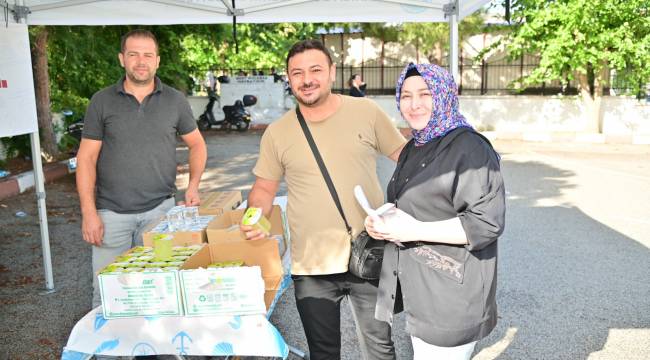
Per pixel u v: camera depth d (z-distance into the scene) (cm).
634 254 562
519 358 367
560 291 473
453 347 216
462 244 208
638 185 897
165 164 361
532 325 412
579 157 1191
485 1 424
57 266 561
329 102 272
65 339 402
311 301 276
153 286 256
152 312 259
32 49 1070
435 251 215
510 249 586
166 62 1554
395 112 1762
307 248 272
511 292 473
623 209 745
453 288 212
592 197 817
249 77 1744
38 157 478
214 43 1688
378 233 214
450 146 214
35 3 456
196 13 492
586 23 1277
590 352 372
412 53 1989
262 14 495
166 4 480
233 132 1697
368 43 2017
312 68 256
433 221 216
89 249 616
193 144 382
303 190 272
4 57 434
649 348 375
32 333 412
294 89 261
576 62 1334
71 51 1191
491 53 1852
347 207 268
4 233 677
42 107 1101
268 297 276
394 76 2005
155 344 262
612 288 477
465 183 207
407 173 228
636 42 1302
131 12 482
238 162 1170
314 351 281
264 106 1766
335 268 268
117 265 268
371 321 277
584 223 679
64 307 459
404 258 224
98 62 1281
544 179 958
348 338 405
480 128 1642
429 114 219
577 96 1524
